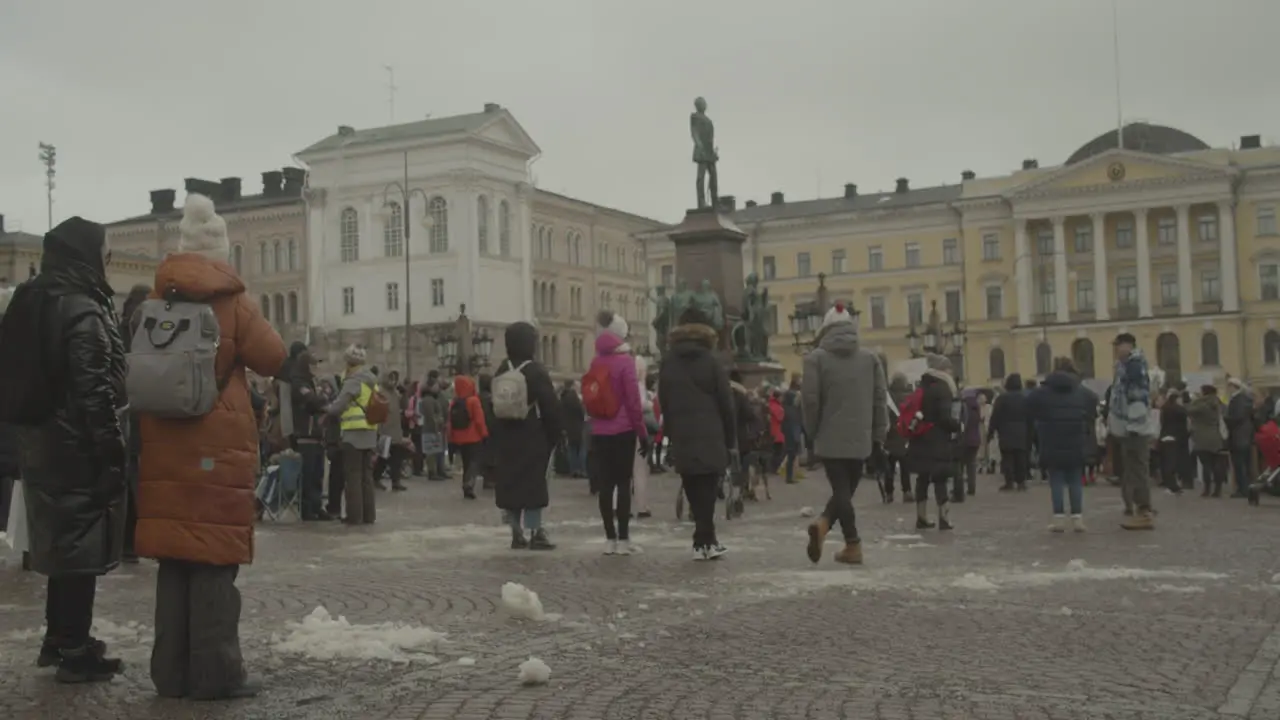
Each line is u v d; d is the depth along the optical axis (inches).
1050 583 462.3
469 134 3752.5
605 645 346.9
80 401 290.8
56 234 298.4
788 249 4114.2
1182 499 954.1
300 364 773.3
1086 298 3823.8
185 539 277.3
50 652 316.5
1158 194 3688.5
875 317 4020.7
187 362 272.2
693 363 538.9
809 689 292.8
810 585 459.8
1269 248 3624.5
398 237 3831.2
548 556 564.1
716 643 349.1
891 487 906.1
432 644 348.5
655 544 612.1
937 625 375.9
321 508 775.1
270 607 416.8
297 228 3964.1
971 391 985.5
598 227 4333.2
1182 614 393.1
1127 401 676.1
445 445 1248.2
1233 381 1006.4
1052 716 267.3
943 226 3937.0
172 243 3880.4
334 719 266.8
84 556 295.7
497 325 3818.9
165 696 286.2
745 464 896.9
